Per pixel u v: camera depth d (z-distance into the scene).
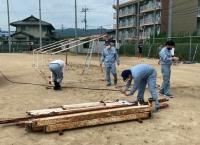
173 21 45.38
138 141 4.75
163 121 5.85
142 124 5.65
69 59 25.53
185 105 7.27
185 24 43.56
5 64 18.48
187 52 25.83
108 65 9.88
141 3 56.41
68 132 5.12
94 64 19.67
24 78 11.73
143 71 6.16
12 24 58.59
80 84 10.29
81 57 30.03
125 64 20.25
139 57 29.53
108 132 5.16
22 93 8.49
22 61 21.33
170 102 7.56
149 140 4.80
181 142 4.75
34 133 5.05
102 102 6.88
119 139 4.82
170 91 9.21
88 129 5.30
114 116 5.61
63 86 9.81
